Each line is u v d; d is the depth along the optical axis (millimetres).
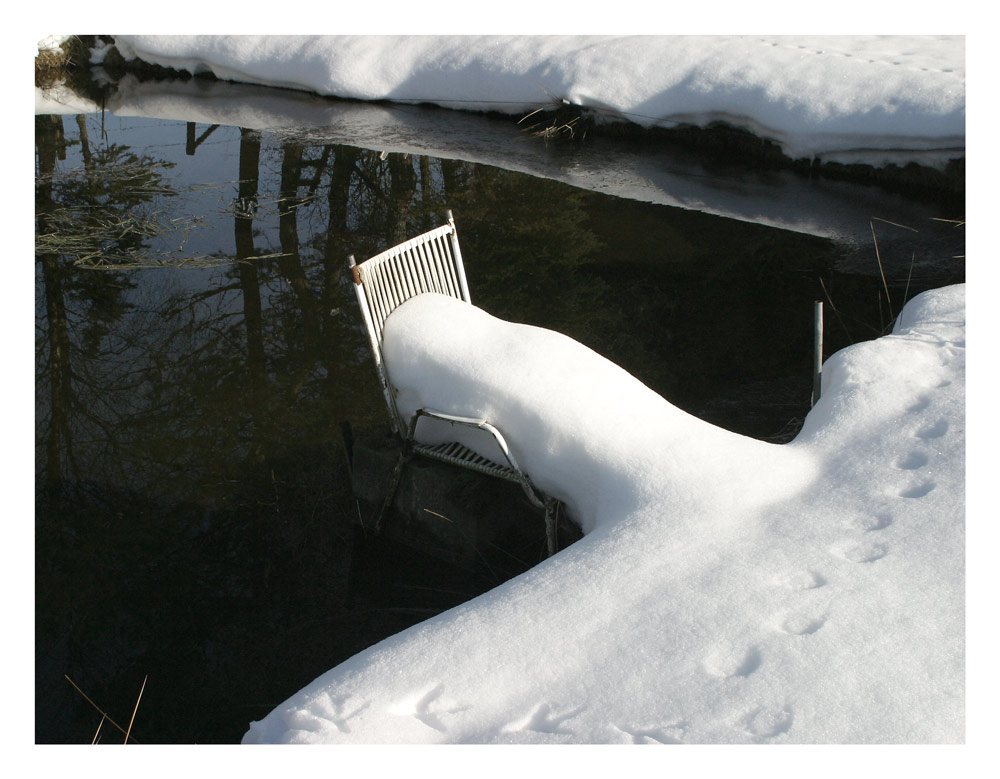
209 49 10570
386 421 3975
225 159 7734
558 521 2838
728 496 2385
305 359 4578
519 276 5281
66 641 2928
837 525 2215
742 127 7094
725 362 4211
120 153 8016
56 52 11438
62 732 2588
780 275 5043
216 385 4383
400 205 6520
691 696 1730
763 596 1974
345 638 2885
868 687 1712
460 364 2961
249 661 2818
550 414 2736
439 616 2068
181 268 5641
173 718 2627
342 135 8211
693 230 5742
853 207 5965
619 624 1932
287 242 6008
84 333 4910
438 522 3141
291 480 3656
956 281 4777
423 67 9055
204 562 3250
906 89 6215
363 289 3068
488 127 8336
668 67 7520
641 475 2512
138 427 4086
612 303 4879
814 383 3092
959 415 2561
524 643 1897
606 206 6258
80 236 6148
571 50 8227
